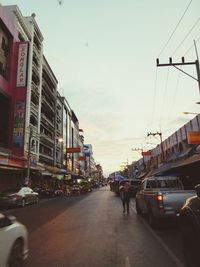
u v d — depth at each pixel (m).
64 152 72.19
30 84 41.56
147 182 13.68
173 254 7.09
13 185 37.31
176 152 37.28
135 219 13.79
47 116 57.44
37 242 8.70
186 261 5.64
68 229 11.14
